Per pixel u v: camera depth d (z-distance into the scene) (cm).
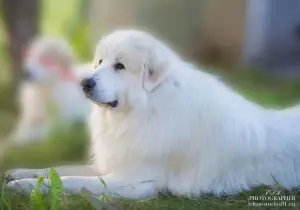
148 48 579
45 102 1159
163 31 2428
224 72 1834
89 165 680
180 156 588
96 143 641
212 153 586
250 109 636
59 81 1170
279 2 2131
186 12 2392
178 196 593
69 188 572
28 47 1614
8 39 1631
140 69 578
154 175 595
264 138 614
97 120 633
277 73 1844
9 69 1650
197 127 581
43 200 531
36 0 1658
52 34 2373
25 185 578
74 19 2438
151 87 573
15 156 907
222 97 602
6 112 1424
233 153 591
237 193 596
